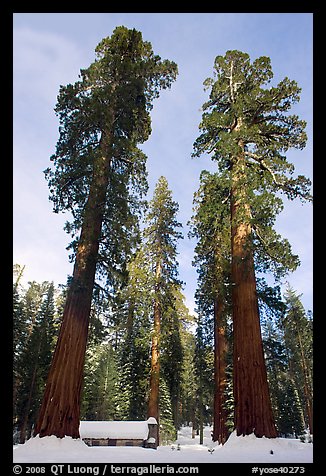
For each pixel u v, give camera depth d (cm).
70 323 1030
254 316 1098
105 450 877
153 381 2244
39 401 2645
